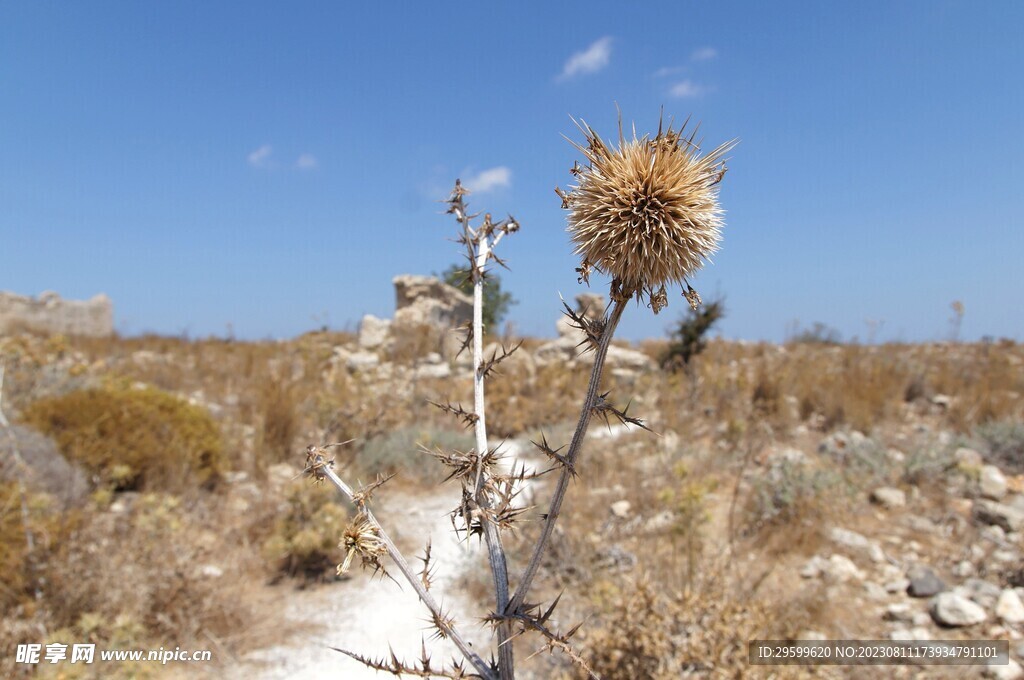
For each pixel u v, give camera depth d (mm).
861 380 11703
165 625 4992
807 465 7688
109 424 7355
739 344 20859
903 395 12078
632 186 1674
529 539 6375
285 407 9641
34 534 5117
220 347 20641
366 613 5656
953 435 9344
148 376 13781
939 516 6914
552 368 14258
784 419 10344
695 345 14375
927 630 4992
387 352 17438
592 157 1774
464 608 5746
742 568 5910
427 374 14602
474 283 2205
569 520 6875
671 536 5656
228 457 8594
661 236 1633
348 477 7754
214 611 5270
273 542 6215
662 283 1699
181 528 5914
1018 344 19953
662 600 4480
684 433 9852
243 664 4848
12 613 4668
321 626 5434
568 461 1637
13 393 9398
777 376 11945
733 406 11164
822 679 4109
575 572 5965
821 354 18234
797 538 6348
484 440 1900
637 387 13359
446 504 8000
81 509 6070
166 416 7980
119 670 4270
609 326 1647
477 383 1998
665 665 4066
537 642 4844
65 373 11500
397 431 9812
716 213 1785
